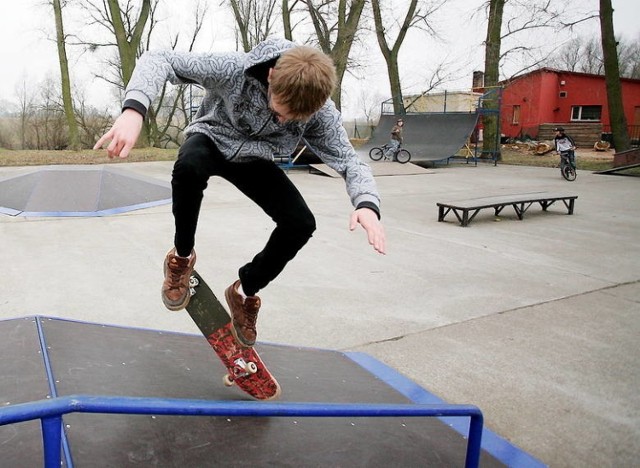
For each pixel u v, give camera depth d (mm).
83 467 1760
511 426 2994
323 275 5664
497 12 21031
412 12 24922
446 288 5332
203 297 2271
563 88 29719
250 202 10258
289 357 3359
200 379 2660
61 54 21438
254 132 1920
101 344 2822
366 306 4785
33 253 6172
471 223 8711
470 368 3668
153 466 1869
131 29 27953
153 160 19781
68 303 4602
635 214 9695
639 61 43875
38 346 2598
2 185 9812
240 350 2340
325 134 2078
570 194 12031
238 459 2027
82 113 28406
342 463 2195
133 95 1669
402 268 6000
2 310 4395
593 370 3670
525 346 4027
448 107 28266
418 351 3914
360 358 3674
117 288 5016
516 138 29922
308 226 2061
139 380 2488
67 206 8820
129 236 7145
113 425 2031
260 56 1771
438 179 15109
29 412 1158
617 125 18234
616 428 3004
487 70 21688
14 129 28594
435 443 2578
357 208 2004
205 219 8492
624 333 4305
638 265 6309
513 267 6141
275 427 2307
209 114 1949
